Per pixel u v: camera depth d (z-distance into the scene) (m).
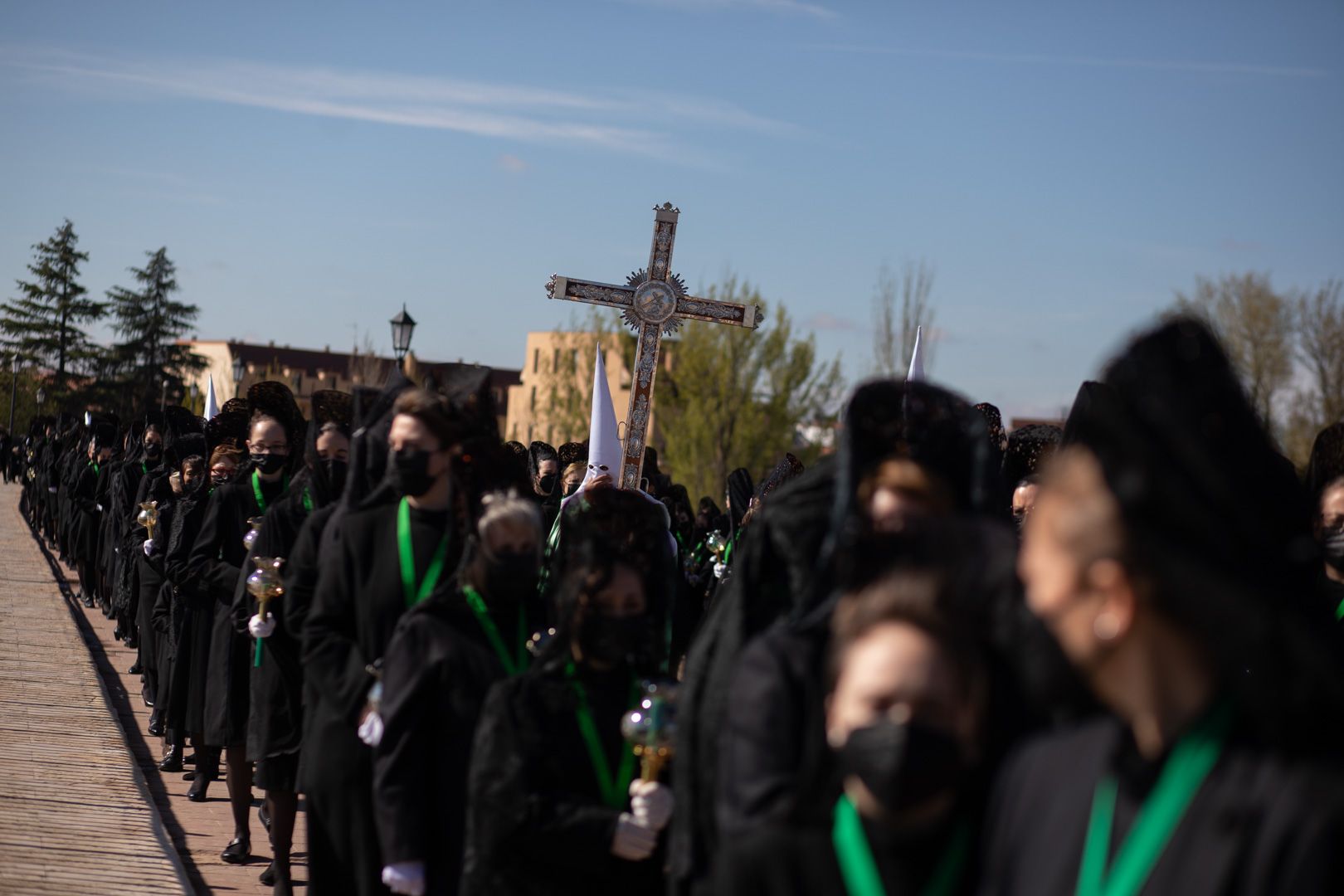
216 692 6.96
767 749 2.70
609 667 3.71
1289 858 1.68
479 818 3.64
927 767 2.03
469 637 4.27
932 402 3.14
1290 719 1.77
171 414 11.87
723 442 45.25
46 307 85.44
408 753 4.19
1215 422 1.93
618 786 3.65
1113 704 1.89
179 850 7.04
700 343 45.59
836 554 2.82
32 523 26.75
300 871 6.77
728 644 3.11
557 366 51.28
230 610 6.98
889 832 2.19
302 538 5.40
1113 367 1.95
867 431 3.10
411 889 4.11
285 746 6.12
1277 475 1.99
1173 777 1.83
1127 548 1.83
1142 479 1.84
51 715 8.95
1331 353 39.41
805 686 2.74
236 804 6.91
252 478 7.43
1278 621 1.83
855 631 2.16
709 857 3.05
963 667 2.11
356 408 5.25
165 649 9.07
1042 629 2.19
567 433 50.12
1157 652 1.84
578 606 3.65
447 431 4.72
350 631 4.88
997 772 2.28
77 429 22.73
